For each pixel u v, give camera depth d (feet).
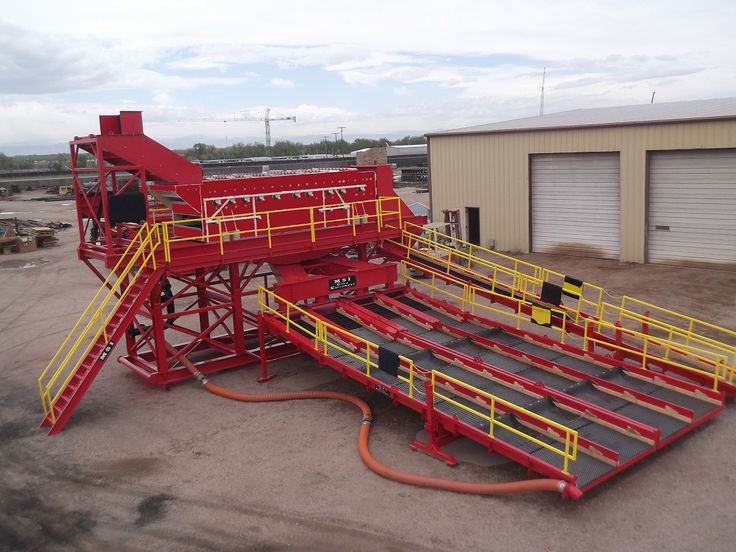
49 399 38.65
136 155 43.60
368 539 25.17
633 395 33.14
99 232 48.83
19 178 322.75
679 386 34.32
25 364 49.93
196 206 43.16
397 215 52.19
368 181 51.47
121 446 34.60
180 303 68.59
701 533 24.73
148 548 25.36
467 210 90.94
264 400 39.86
